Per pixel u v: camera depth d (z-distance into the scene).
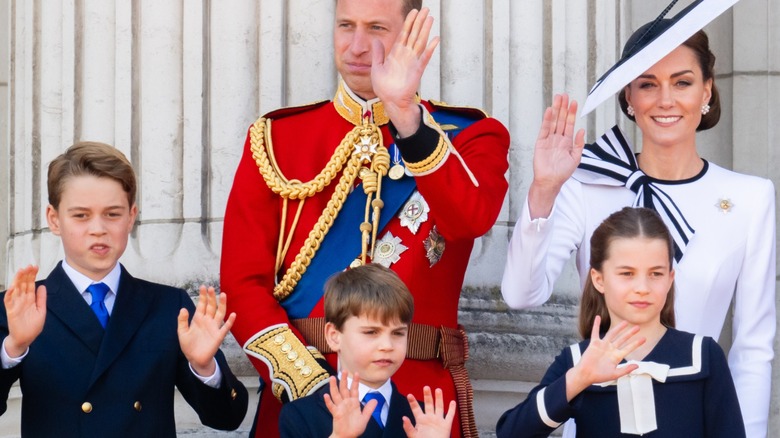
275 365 17.39
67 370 17.05
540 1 22.50
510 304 18.72
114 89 22.33
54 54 23.19
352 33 18.62
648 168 19.50
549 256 19.02
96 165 17.31
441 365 18.00
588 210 19.31
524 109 22.22
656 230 16.92
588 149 19.80
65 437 16.91
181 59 22.05
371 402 15.55
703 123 19.97
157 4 22.14
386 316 16.33
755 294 18.92
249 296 18.06
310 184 18.48
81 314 17.28
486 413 21.69
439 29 22.11
